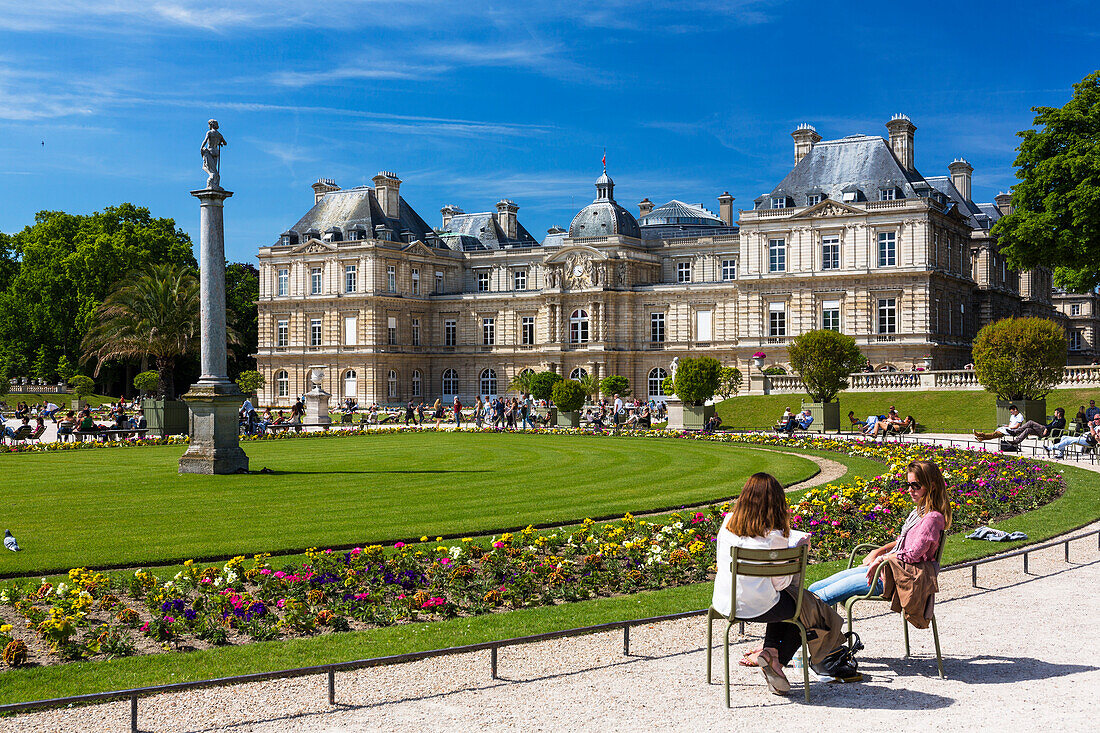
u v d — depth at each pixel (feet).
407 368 402.72
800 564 38.58
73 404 341.62
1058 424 156.46
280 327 408.26
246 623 49.32
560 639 46.85
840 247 315.58
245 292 455.63
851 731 34.22
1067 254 220.23
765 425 226.17
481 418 256.93
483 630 48.70
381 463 139.03
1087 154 210.38
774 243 327.88
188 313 253.85
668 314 370.94
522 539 69.82
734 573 37.88
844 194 319.27
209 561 67.41
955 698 37.52
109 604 53.93
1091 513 82.89
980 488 89.81
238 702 38.29
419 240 411.95
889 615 50.70
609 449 164.96
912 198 308.40
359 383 388.16
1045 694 37.65
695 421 211.00
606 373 368.89
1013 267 232.73
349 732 34.83
